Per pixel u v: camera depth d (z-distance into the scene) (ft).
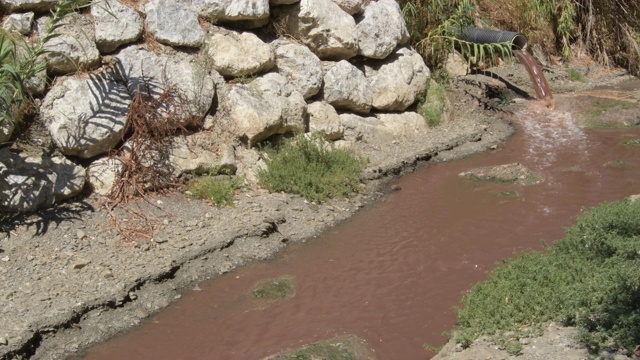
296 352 19.11
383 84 35.12
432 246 25.35
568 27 51.01
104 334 20.10
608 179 31.42
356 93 33.65
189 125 27.99
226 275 23.26
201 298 22.04
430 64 41.22
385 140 34.09
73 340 19.63
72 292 20.83
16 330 18.98
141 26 27.96
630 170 32.50
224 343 19.92
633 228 21.53
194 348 19.71
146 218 24.66
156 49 28.17
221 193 26.43
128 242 23.38
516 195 29.58
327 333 20.26
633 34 53.11
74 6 24.82
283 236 25.58
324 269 23.81
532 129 38.45
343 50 33.63
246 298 22.08
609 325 17.03
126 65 27.02
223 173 27.94
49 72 25.75
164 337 20.21
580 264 19.88
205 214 25.58
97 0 26.86
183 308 21.54
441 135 35.86
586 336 16.75
